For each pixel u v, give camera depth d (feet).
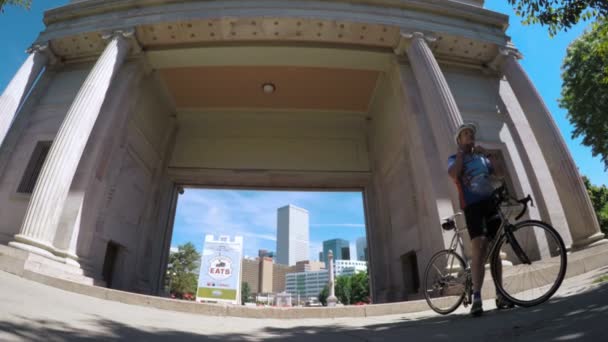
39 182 27.91
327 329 13.20
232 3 39.22
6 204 35.06
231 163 54.54
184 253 199.31
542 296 10.30
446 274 14.48
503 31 42.50
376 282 47.42
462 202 12.21
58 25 41.78
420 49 36.81
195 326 12.24
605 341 4.83
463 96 40.29
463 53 41.81
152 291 46.06
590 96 58.34
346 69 48.24
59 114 39.24
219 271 46.65
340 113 57.26
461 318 11.57
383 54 41.29
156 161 50.52
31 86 39.11
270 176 54.08
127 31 38.45
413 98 37.45
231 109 56.75
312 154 55.62
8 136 38.40
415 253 39.65
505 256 19.95
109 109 36.99
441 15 40.98
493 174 12.39
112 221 37.76
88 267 31.60
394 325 12.96
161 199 50.80
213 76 49.55
